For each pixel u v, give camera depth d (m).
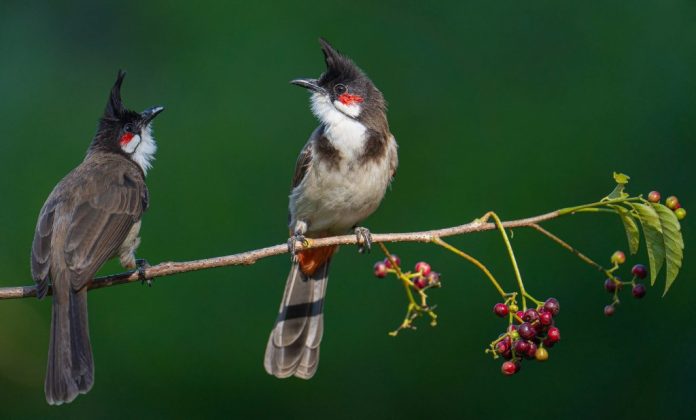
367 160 8.78
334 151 8.77
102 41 13.01
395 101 12.42
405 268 11.28
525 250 11.30
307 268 9.12
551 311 6.57
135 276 7.52
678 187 11.45
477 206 11.73
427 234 7.14
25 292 7.48
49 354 7.18
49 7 13.23
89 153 9.00
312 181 8.84
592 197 11.56
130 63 12.84
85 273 7.52
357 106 8.89
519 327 6.50
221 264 7.41
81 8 13.15
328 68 9.02
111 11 13.12
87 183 8.13
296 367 8.97
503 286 11.14
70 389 7.06
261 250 7.41
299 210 9.05
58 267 7.54
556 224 11.42
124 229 8.11
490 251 11.29
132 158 9.05
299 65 12.46
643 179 11.55
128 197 8.26
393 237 7.18
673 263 6.61
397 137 12.22
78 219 7.82
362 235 8.52
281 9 12.69
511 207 11.66
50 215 7.82
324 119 8.91
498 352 6.62
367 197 8.89
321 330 9.06
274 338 9.02
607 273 6.95
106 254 7.85
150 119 9.23
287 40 12.56
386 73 12.57
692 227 11.23
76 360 7.16
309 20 12.69
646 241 6.70
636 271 6.93
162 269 7.50
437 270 11.23
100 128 9.12
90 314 10.88
